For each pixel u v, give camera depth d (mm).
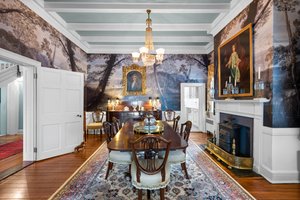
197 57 6801
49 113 4086
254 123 3197
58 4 3641
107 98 6703
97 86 6676
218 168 3414
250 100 3104
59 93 4320
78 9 3670
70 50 5191
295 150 2811
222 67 4312
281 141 2793
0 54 2789
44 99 3979
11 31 3021
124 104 6688
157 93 6754
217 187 2713
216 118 4625
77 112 4793
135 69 6715
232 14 3824
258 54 3088
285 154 2803
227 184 2799
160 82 6766
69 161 3854
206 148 4609
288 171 2812
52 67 4266
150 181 2119
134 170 2299
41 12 3748
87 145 5148
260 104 3018
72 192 2582
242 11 3527
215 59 4801
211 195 2500
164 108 6758
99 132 6672
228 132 3637
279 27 2768
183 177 3041
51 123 4117
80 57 5945
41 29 3834
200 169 3369
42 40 3875
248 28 3258
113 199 2410
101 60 6668
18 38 3184
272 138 2793
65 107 4469
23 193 2553
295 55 2801
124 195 2508
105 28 4715
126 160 2799
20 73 5672
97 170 3354
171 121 6328
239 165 3279
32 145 3828
